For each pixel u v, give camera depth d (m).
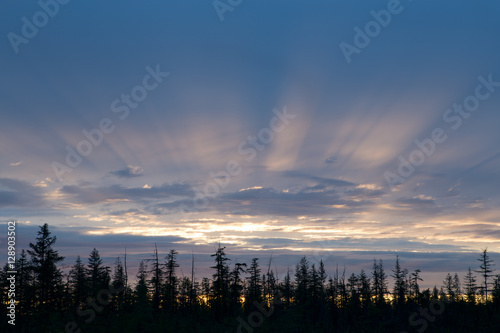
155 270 73.12
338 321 74.25
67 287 66.19
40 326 56.50
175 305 76.88
